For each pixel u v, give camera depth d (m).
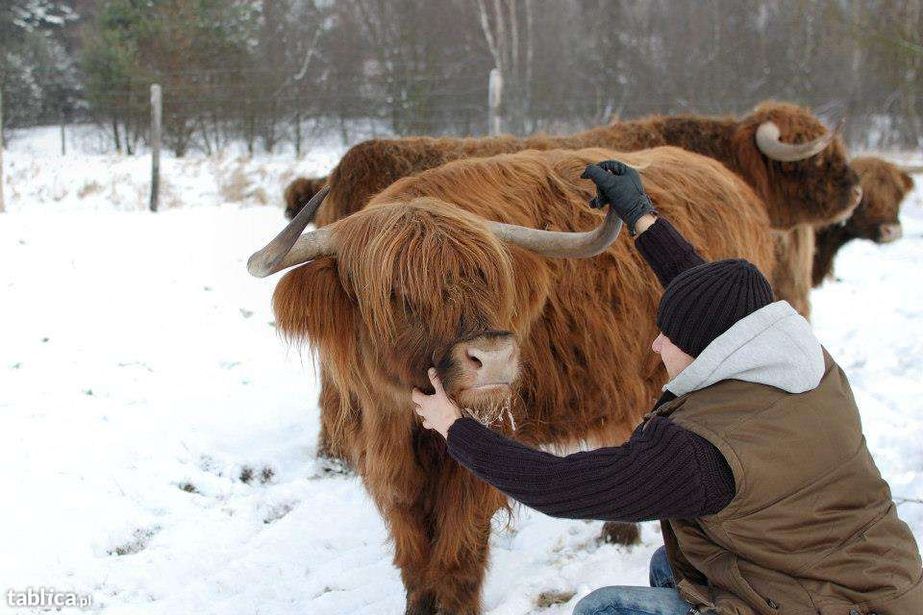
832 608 1.91
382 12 28.00
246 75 23.23
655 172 4.12
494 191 3.44
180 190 14.05
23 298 7.20
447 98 23.11
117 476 4.77
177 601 3.75
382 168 5.66
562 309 3.45
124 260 8.52
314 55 28.11
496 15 27.08
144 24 23.56
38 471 4.67
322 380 3.85
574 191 3.67
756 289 2.06
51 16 31.95
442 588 3.33
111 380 6.04
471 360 2.50
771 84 29.77
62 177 14.73
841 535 1.93
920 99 24.41
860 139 25.75
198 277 8.38
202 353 6.76
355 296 2.87
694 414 1.98
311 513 4.63
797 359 1.96
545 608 3.72
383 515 3.39
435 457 3.23
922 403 6.05
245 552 4.24
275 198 13.47
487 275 2.66
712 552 2.09
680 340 2.11
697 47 30.45
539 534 4.44
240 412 5.88
